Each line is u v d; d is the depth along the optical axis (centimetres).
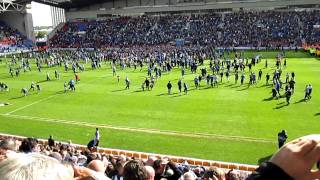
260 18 10844
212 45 10081
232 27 10788
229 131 3584
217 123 3831
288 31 10094
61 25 13225
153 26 11800
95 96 5291
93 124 4050
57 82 6438
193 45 10369
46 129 3969
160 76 6400
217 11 11725
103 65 8100
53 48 11844
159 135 3591
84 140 3603
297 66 6794
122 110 4509
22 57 9962
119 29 12069
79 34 12356
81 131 3850
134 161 504
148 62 7862
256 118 3903
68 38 12281
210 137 3456
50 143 2819
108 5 13012
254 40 10000
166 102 4747
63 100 5162
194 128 3734
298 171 207
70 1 12162
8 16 13412
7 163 214
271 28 10350
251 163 2870
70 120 4238
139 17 12500
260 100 4575
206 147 3231
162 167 980
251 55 8519
